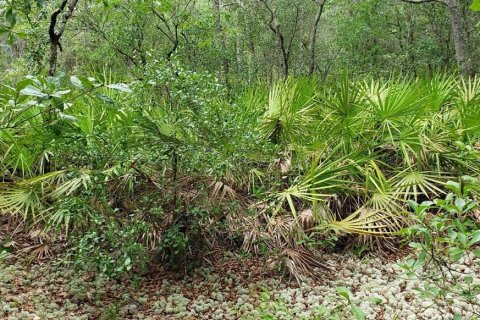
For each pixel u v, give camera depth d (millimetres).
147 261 3910
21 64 6633
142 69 3930
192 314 3498
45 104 2449
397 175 4762
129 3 7141
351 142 5039
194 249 4121
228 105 4250
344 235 4590
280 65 11945
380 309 3543
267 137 5242
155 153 3742
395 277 4086
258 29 11289
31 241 4668
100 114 4996
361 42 13227
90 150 3793
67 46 10219
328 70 13414
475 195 3279
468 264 4145
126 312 3535
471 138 5066
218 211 3904
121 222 3641
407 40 13367
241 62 10359
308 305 3635
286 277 4098
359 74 11859
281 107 5320
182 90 3719
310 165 4785
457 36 8047
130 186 3873
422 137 4988
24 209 4688
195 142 3844
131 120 4074
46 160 5090
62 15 5703
